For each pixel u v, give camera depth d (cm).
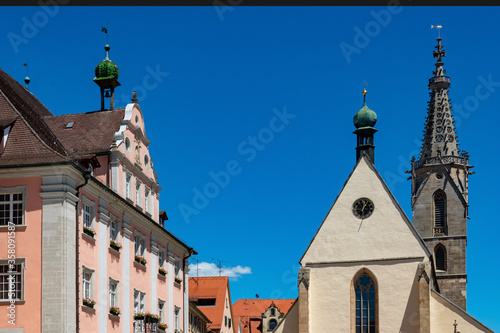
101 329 4531
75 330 4122
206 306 11050
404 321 6197
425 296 6103
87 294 4409
